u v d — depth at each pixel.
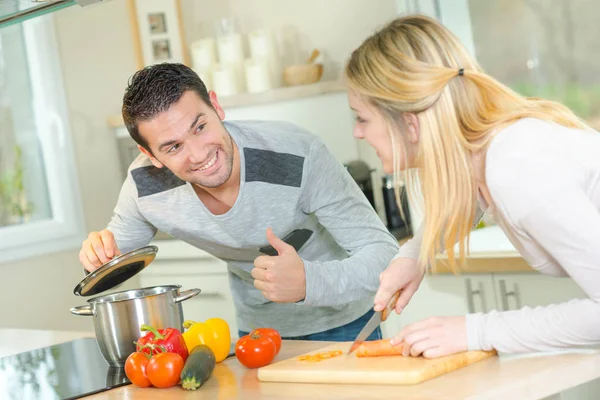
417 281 1.62
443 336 1.40
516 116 1.34
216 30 3.95
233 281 2.26
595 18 3.05
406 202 3.29
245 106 3.76
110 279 1.88
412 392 1.28
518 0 3.21
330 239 2.09
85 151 4.03
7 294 3.69
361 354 1.48
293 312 2.13
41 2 2.01
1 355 2.12
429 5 3.36
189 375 1.49
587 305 1.30
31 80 3.89
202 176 1.75
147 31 4.08
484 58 3.32
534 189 1.27
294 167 1.91
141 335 1.74
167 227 2.05
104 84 4.12
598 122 3.09
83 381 1.71
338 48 3.74
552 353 1.38
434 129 1.37
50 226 3.87
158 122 1.69
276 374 1.48
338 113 3.56
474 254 2.73
